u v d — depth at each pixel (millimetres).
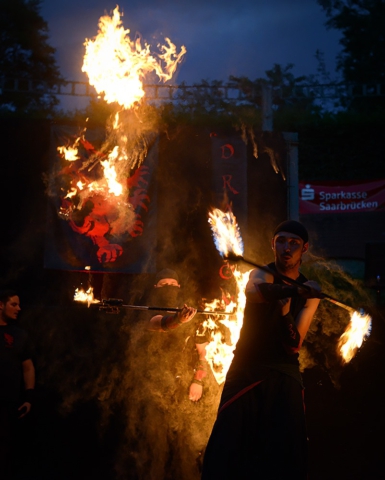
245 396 2947
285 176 7633
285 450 2822
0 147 7629
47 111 12266
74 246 7281
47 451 5281
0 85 12422
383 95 13680
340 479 4594
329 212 12711
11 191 7613
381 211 12547
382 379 5512
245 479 2832
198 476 4375
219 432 2902
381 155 13539
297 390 2957
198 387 4332
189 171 7527
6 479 4332
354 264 12344
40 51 14797
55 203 7328
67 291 7500
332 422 5402
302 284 2871
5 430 4355
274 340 2979
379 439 5191
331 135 13734
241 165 7566
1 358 4410
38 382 5707
